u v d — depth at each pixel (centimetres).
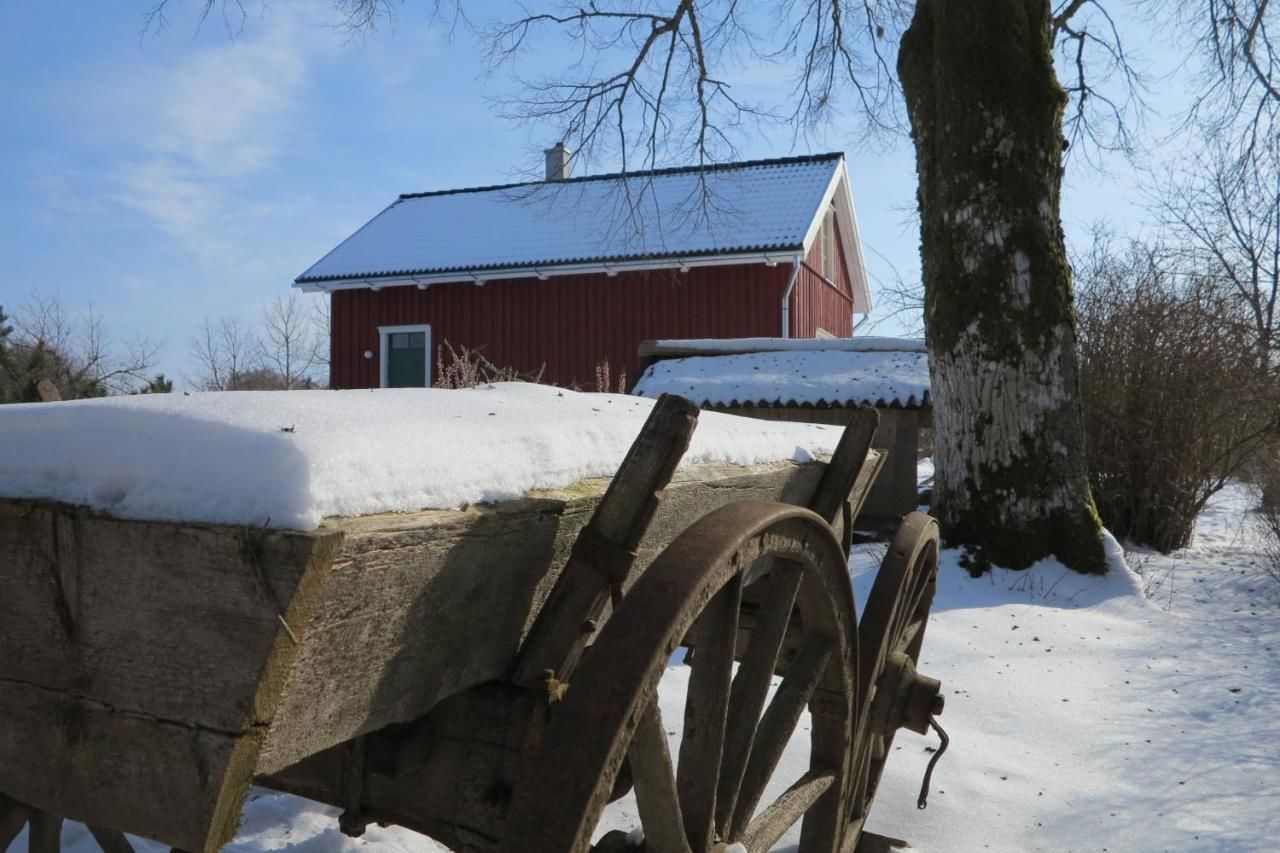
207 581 99
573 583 147
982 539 733
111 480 107
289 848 275
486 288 1906
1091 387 1022
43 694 109
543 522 138
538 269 1814
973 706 444
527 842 120
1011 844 307
